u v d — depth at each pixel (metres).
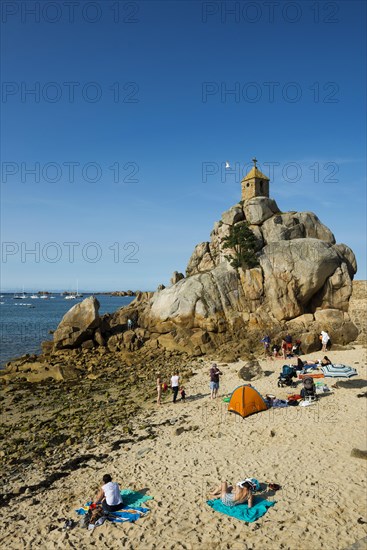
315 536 11.51
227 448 18.19
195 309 45.38
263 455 17.16
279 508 13.01
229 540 11.50
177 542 11.54
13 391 32.47
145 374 35.81
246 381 29.75
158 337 46.06
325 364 31.67
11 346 59.47
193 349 41.97
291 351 37.72
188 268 61.38
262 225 53.75
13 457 19.81
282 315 44.84
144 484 15.35
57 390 32.25
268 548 11.08
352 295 46.06
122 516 12.99
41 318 114.25
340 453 16.88
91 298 48.00
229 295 46.41
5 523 13.45
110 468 17.28
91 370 38.53
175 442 19.53
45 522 13.29
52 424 24.31
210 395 27.34
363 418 20.67
